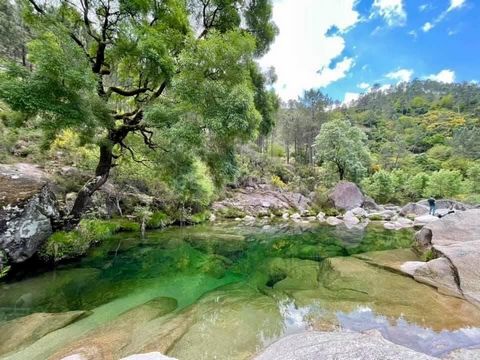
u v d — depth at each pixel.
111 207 13.16
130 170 13.36
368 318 4.43
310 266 8.09
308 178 32.84
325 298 5.38
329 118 43.38
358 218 20.47
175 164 10.35
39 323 4.37
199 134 7.54
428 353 3.41
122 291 6.04
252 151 34.19
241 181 26.91
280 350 3.29
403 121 75.62
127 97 10.33
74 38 7.41
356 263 7.70
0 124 12.83
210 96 7.20
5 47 18.62
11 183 7.34
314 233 14.19
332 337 3.41
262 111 12.05
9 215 6.29
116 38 7.66
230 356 3.50
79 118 6.35
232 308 5.01
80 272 7.17
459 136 51.06
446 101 87.38
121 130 8.98
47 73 5.73
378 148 57.88
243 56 7.82
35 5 7.00
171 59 7.58
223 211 20.09
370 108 90.31
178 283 6.65
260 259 9.03
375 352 2.55
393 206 28.23
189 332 4.12
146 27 7.28
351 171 28.62
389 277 6.47
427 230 8.83
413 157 50.59
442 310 4.65
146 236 12.03
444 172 31.62
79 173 12.84
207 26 9.67
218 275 7.33
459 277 5.68
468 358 3.27
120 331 4.10
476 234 7.54
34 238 6.85
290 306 5.07
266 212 21.64
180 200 16.30
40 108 5.81
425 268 6.40
